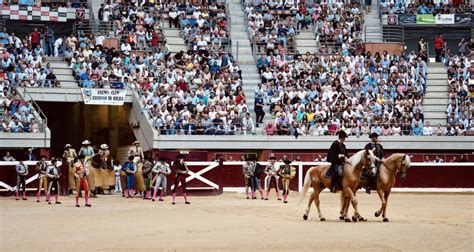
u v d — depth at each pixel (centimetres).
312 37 5238
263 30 5116
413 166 4278
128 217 2614
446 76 4934
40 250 1805
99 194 3875
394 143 4456
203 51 4856
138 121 4416
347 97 4644
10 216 2664
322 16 5288
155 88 4519
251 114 4606
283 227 2270
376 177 2478
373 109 4606
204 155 4247
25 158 4047
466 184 4294
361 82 4759
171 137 4275
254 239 1975
